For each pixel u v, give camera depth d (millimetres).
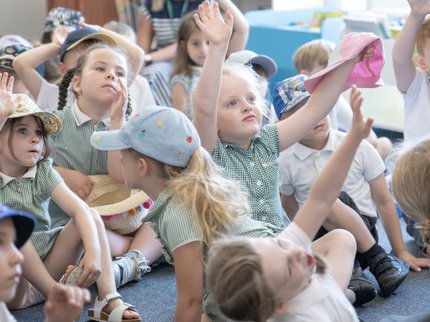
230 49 2773
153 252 2123
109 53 2203
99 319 1784
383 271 1941
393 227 2162
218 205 1492
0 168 1860
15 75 2637
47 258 1877
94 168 2174
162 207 1537
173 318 1818
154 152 1544
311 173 2119
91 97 2160
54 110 2283
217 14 1639
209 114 1640
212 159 1672
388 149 2705
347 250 1601
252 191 1716
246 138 1701
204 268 1494
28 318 1822
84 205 1848
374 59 1705
